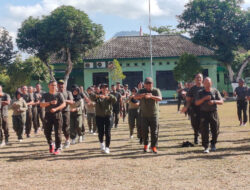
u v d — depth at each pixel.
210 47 45.97
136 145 9.62
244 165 6.46
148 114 8.20
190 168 6.41
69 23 38.06
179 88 22.05
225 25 40.56
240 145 8.76
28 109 12.63
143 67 43.66
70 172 6.46
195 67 38.91
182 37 48.53
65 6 40.59
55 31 38.56
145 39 47.91
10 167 7.14
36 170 6.75
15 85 41.69
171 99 42.94
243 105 13.41
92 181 5.73
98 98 8.51
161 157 7.60
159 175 5.97
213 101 7.90
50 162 7.53
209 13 40.47
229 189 4.99
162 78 43.78
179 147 8.89
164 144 9.52
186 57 39.16
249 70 45.78
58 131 8.59
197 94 8.16
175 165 6.72
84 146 9.78
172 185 5.29
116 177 5.93
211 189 5.02
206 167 6.44
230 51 41.28
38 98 13.55
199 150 8.28
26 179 6.04
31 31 40.72
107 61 43.41
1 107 10.70
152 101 8.16
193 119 9.23
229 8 40.78
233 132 11.46
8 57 49.38
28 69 42.34
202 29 41.38
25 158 8.17
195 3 41.78
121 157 7.81
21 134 11.52
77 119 10.49
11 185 5.64
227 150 8.11
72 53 42.09
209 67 44.16
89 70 43.69
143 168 6.56
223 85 46.72
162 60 43.62
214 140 8.22
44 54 41.19
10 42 49.44
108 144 8.49
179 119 17.64
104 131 8.73
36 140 11.71
